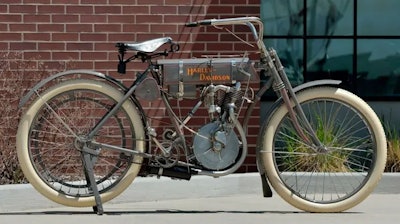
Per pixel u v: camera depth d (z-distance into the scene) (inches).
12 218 315.9
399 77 496.7
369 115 329.7
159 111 410.3
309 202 329.1
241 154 323.9
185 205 357.4
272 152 327.0
